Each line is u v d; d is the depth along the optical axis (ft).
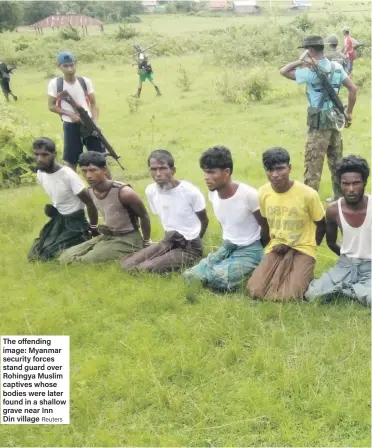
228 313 14.39
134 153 33.06
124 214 17.83
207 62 75.56
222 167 15.44
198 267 16.17
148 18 169.48
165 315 14.73
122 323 14.56
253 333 13.50
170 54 92.58
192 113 44.37
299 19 86.33
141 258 17.11
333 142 21.12
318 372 12.01
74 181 18.29
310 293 14.57
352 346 12.59
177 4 187.62
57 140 31.42
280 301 14.76
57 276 17.28
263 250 16.46
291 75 20.88
